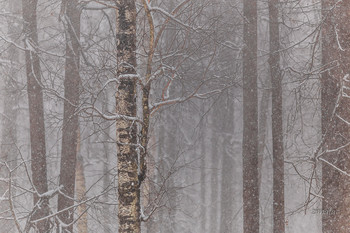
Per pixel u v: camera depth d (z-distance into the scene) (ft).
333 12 44.47
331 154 43.55
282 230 52.95
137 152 32.48
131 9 33.45
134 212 31.76
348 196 42.60
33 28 52.44
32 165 51.24
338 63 44.01
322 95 45.60
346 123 43.21
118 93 32.83
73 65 50.37
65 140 51.19
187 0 35.60
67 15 52.08
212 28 46.09
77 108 37.76
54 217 44.27
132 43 33.22
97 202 44.01
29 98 51.85
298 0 51.24
